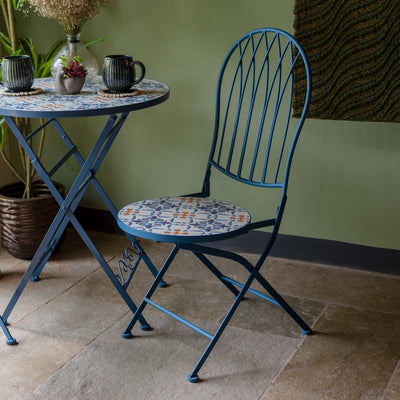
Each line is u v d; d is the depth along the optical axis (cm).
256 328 254
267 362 231
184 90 315
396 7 253
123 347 241
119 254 324
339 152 295
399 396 211
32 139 353
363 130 287
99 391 215
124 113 254
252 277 229
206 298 278
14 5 298
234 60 301
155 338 247
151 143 330
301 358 233
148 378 222
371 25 259
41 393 214
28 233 308
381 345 241
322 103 277
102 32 321
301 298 278
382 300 276
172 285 290
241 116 309
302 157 302
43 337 248
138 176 339
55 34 332
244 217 229
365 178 294
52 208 311
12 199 303
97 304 273
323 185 302
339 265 309
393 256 298
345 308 269
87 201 353
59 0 244
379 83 266
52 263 314
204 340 246
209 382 220
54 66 259
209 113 314
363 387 216
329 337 247
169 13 305
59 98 240
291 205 311
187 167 328
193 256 320
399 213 293
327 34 266
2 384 219
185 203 244
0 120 302
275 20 288
